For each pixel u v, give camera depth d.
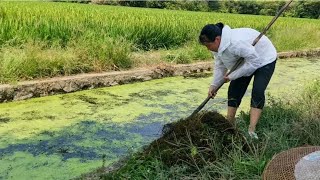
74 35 10.39
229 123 4.87
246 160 4.37
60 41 10.48
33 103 7.46
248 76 5.45
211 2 47.81
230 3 48.09
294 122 5.46
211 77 10.53
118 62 9.77
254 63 4.93
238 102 5.59
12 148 5.48
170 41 13.34
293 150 3.48
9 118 6.60
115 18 13.58
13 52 8.57
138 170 4.38
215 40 4.86
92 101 7.75
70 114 6.92
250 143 4.77
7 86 7.48
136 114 7.05
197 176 4.18
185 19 16.67
